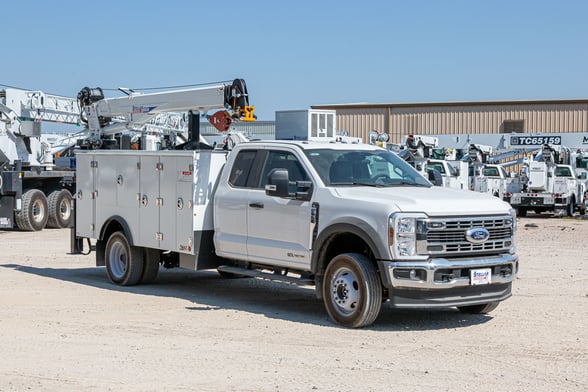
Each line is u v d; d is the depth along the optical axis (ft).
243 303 34.86
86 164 41.98
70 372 22.86
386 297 30.07
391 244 27.89
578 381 22.24
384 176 32.71
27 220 72.18
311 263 30.68
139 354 25.04
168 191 36.52
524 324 30.45
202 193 35.37
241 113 41.60
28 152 75.82
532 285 40.32
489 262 29.09
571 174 105.91
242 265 34.83
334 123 39.34
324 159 32.01
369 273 28.53
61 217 76.54
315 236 30.48
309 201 30.86
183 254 36.11
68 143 84.28
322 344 26.61
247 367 23.49
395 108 165.27
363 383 21.86
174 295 36.96
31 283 40.40
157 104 48.01
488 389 21.40
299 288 39.73
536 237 69.51
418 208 28.19
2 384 21.65
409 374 22.82
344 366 23.67
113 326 29.43
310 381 22.03
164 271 45.83
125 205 39.34
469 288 28.91
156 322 30.22
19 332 28.30
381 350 25.80
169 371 22.99
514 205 103.91
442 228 28.27
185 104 45.01
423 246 28.04
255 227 33.12
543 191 102.06
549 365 24.04
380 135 102.58
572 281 41.75
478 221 29.09
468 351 25.77
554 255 54.24
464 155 119.34
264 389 21.24
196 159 35.17
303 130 37.99
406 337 27.91
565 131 155.53
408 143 105.19
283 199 31.86
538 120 157.17
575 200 105.81
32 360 24.27
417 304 28.12
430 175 35.50
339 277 29.68
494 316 32.09
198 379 22.16
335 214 29.68
